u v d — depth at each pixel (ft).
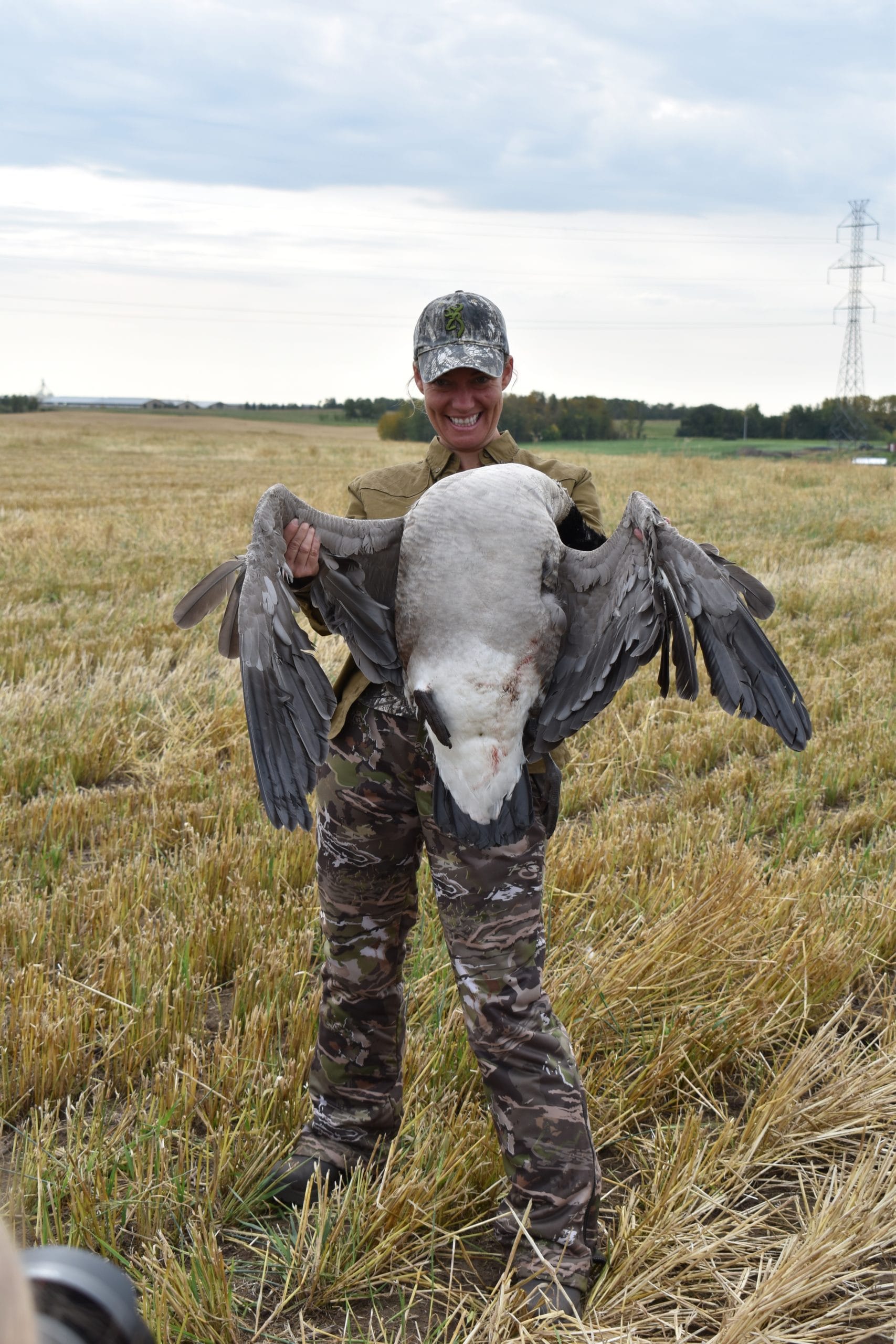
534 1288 9.83
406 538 9.44
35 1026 13.15
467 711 9.09
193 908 16.58
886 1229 10.65
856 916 16.79
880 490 97.45
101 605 38.81
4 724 25.46
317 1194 11.34
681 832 20.07
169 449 207.51
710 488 95.35
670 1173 11.21
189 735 25.86
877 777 24.07
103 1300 4.02
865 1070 13.05
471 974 10.03
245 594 8.77
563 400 287.07
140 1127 11.91
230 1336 9.80
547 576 9.46
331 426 384.68
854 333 319.06
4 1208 11.02
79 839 19.93
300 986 14.40
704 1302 10.25
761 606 9.34
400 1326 10.11
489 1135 11.83
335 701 9.05
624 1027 13.96
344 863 10.75
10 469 140.97
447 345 10.87
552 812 10.55
